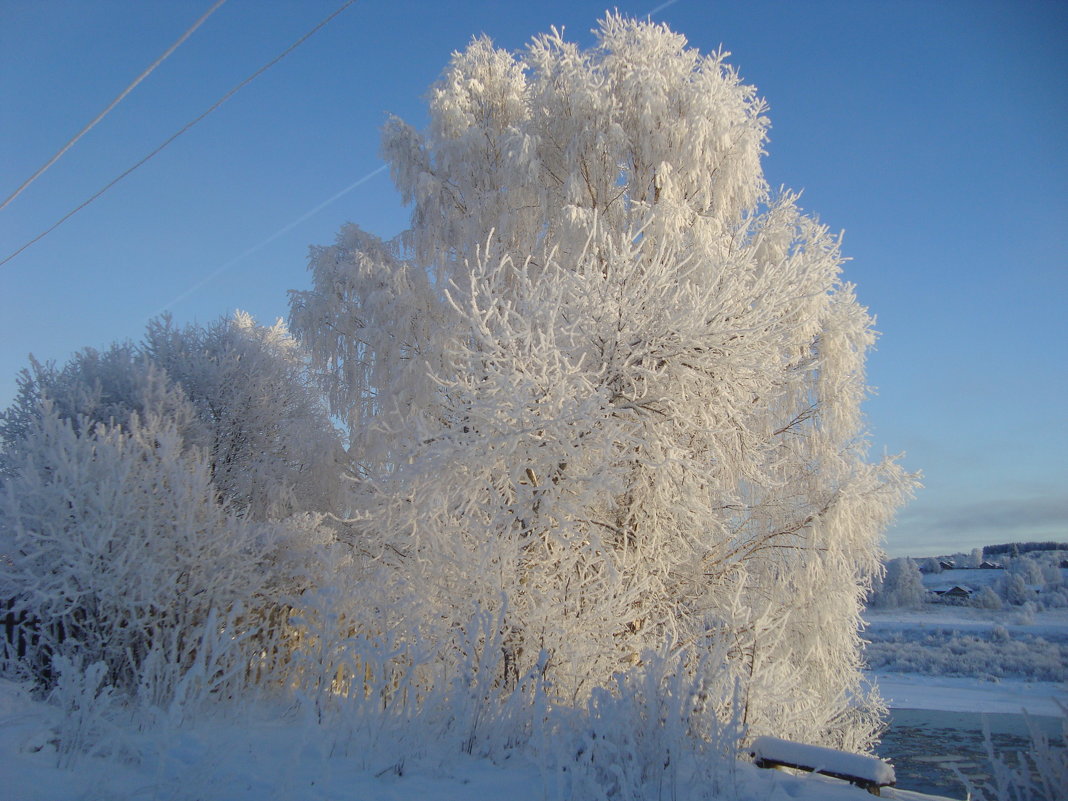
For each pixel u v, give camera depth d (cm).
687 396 743
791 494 1021
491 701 521
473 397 674
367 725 500
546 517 657
